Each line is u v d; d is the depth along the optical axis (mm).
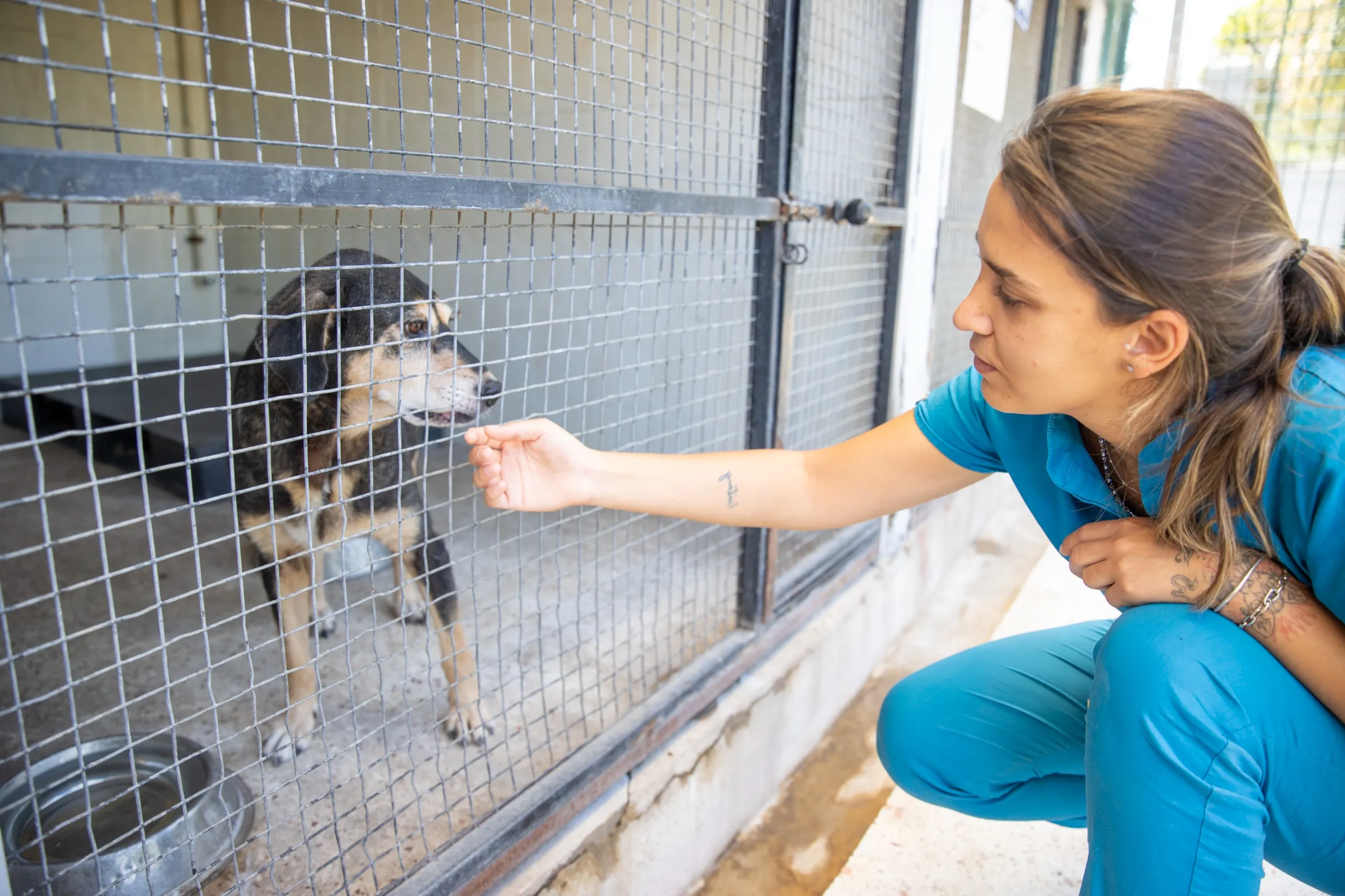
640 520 3342
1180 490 969
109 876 1311
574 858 1552
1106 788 1002
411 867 1457
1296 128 3734
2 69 4230
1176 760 956
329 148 960
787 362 2039
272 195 907
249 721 2000
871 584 2764
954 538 3707
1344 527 895
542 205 1236
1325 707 980
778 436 2078
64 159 741
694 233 3197
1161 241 825
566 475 1260
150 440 3592
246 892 1294
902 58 2543
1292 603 965
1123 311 863
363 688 2154
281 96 894
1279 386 907
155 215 4926
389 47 3422
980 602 3453
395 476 1957
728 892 1980
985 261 942
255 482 1913
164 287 5008
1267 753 968
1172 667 966
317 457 1858
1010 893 1830
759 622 2160
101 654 2295
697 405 3418
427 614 1396
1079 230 842
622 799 1680
